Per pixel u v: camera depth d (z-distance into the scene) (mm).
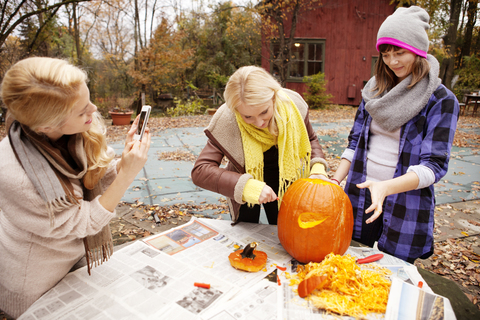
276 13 12727
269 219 2004
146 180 4371
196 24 20109
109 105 15289
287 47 12891
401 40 1300
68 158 1086
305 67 13648
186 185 4211
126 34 17281
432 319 944
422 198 1448
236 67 19969
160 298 1070
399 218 1488
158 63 15562
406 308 980
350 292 1062
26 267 1065
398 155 1479
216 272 1223
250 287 1135
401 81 1417
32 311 1006
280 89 1455
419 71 1356
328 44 13219
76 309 1017
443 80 12617
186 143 6758
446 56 12250
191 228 1604
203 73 19844
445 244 2838
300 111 1670
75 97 860
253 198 1285
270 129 1417
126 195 3850
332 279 1075
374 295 1045
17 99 813
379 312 995
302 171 1702
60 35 16891
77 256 1229
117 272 1218
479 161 5398
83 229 1018
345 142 6875
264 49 14078
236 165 1514
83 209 1018
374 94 1580
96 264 1246
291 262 1304
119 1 14422
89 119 973
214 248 1406
